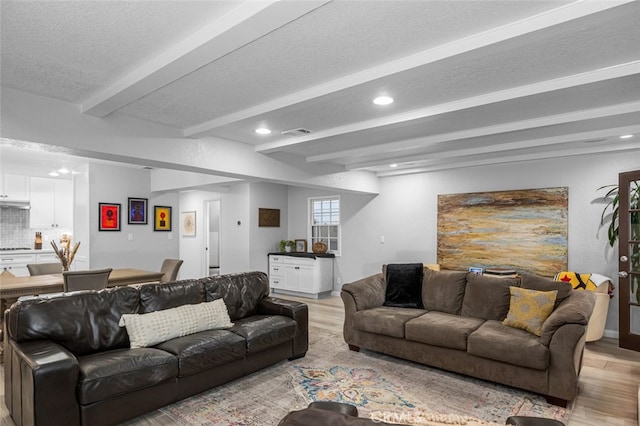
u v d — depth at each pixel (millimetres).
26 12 1767
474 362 3260
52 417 2197
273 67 2404
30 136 2822
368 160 5574
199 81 2631
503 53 2191
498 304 3738
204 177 6066
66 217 7316
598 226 4730
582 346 3068
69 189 7359
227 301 3777
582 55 2221
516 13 1800
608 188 4676
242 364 3266
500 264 5414
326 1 1580
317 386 3199
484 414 2730
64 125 3000
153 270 6871
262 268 7602
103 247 6223
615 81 2426
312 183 5410
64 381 2246
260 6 1639
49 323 2689
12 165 6188
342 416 1121
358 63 2348
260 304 4082
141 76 2377
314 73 2500
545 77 2555
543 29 1808
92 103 2918
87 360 2547
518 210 5297
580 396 3020
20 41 2049
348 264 7168
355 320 4023
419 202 6301
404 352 3688
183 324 3170
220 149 4230
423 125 3715
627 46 2105
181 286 3535
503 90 2787
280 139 4305
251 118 3252
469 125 3721
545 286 3539
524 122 3545
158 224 6980
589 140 4004
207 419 2662
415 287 4352
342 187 5953
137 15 1806
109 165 6301
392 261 6594
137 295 3234
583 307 2988
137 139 3496
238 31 1812
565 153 4699
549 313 3256
